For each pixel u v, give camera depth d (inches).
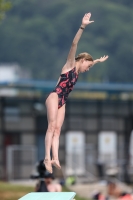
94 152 3193.9
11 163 2967.5
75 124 3267.7
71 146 3201.3
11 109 3179.1
